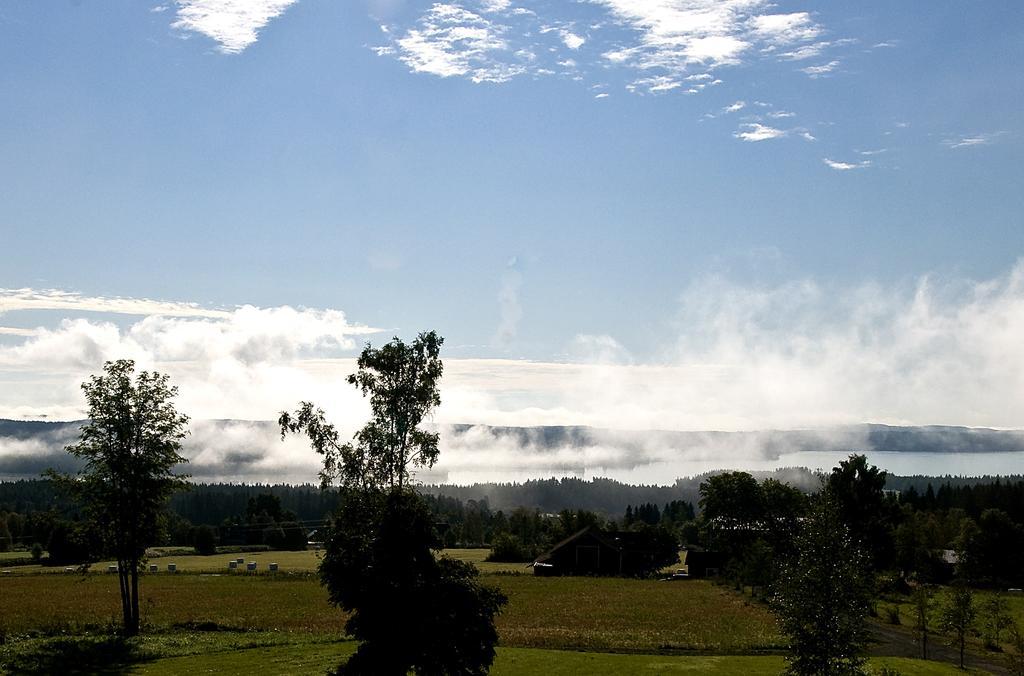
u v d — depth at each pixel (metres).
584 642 60.97
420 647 32.47
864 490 102.50
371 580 33.09
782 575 39.53
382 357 39.91
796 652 37.94
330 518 37.06
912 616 82.31
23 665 50.66
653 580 131.38
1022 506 189.00
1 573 129.00
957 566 133.25
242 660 52.09
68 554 151.50
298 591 102.06
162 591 101.94
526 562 174.88
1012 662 49.62
